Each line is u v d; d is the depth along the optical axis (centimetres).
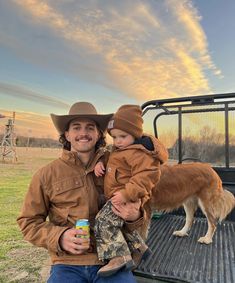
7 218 642
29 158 1745
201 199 348
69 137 235
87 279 207
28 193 220
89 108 233
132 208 212
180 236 344
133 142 232
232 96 390
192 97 412
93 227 215
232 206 366
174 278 228
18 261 425
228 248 306
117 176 224
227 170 406
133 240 221
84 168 228
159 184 316
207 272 242
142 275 238
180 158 433
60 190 216
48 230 207
